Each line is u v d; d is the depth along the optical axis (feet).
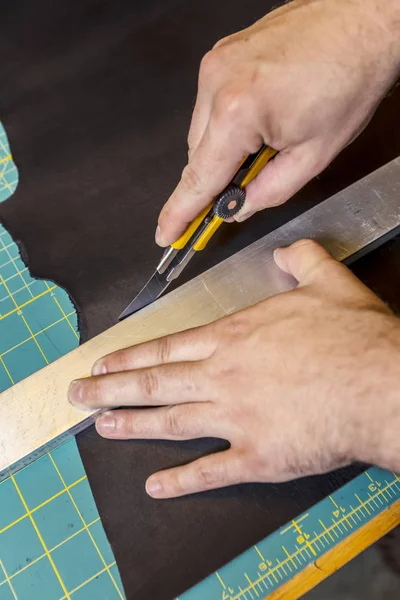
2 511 2.57
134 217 3.19
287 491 2.63
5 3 3.84
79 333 2.92
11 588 2.44
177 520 2.57
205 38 3.72
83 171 3.32
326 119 2.30
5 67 3.65
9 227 3.18
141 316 2.84
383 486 2.66
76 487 2.62
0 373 2.83
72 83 3.59
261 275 2.91
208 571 2.48
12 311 2.97
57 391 2.67
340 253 2.95
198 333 2.52
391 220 3.03
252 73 2.13
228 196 2.35
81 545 2.52
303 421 2.21
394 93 3.45
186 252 2.67
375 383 2.14
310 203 3.19
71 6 3.84
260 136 2.21
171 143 3.40
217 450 2.68
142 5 3.83
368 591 2.51
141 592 2.44
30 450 2.56
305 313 2.39
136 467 2.66
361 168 3.29
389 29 2.29
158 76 3.60
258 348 2.36
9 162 3.36
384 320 2.31
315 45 2.22
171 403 2.50
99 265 3.08
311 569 2.51
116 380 2.52
